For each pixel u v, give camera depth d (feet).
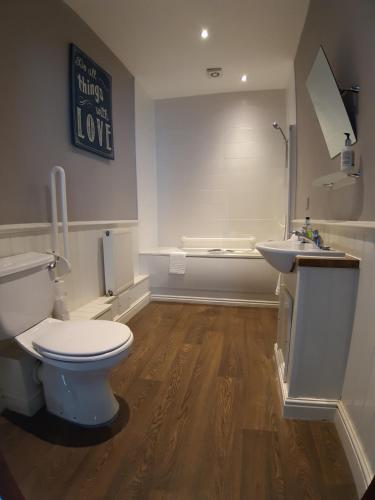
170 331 7.61
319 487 3.31
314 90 5.41
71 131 6.10
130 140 9.11
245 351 6.51
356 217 3.91
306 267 4.05
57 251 5.37
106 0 5.82
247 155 10.70
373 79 3.31
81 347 3.84
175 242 11.65
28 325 4.44
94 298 7.16
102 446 3.87
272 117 10.38
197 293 9.93
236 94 10.50
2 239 4.50
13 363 4.35
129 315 8.42
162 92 10.45
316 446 3.88
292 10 6.26
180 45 7.52
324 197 5.43
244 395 4.94
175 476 3.43
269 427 4.21
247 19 6.54
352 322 4.06
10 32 4.53
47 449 3.82
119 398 4.86
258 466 3.57
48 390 4.42
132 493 3.23
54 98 5.57
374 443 3.08
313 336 4.21
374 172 3.32
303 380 4.34
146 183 10.53
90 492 3.24
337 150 4.50
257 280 9.41
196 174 11.16
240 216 11.02
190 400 4.81
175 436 4.04
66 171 5.99
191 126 10.96
